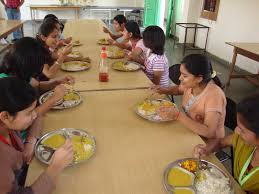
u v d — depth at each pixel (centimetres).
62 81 193
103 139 129
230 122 163
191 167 110
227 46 540
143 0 916
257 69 456
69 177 104
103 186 100
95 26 451
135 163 113
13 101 88
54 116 149
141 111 155
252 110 96
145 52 270
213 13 580
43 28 247
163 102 169
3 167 91
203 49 627
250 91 403
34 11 866
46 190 92
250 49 374
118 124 143
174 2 732
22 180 116
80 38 355
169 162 114
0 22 509
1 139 100
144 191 98
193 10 650
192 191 99
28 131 135
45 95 173
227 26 536
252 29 467
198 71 141
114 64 243
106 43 326
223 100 147
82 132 132
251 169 112
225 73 485
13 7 666
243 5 484
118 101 170
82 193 96
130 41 324
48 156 114
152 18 865
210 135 137
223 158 182
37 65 145
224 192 98
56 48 271
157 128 141
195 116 155
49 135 129
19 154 109
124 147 123
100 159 115
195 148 121
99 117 150
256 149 112
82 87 190
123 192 97
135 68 233
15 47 141
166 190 99
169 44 688
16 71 141
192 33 669
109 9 891
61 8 845
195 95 155
